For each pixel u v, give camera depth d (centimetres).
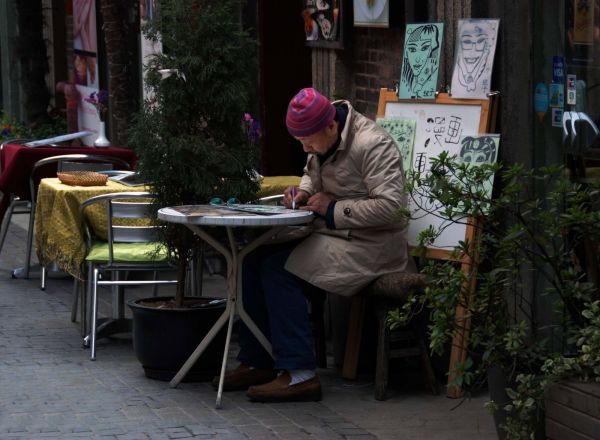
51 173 1007
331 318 738
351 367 708
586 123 653
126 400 661
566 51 664
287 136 1150
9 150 1039
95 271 760
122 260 754
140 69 1312
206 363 696
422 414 639
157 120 691
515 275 526
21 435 598
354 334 708
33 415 633
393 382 705
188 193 711
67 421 622
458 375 539
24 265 1065
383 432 606
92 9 1577
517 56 680
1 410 643
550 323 629
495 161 673
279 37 1134
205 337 677
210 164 692
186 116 691
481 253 537
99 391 680
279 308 654
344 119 665
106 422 620
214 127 699
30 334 823
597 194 557
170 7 687
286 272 659
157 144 689
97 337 796
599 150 646
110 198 733
